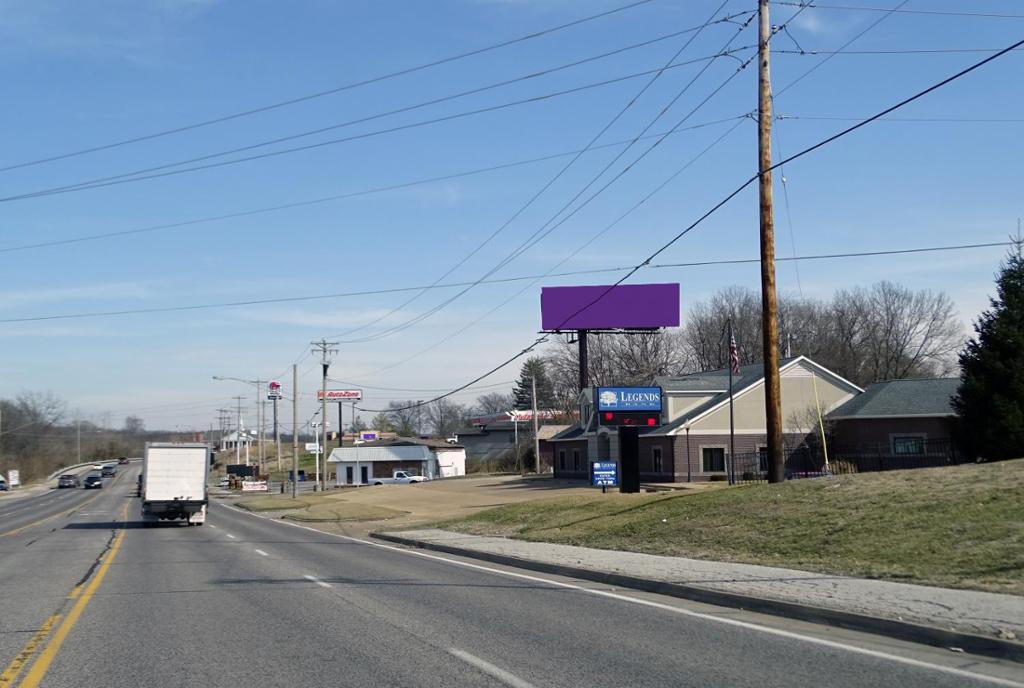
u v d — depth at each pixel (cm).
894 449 4322
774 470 2228
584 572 1692
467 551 2255
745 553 1716
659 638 1042
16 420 15775
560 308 6644
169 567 2019
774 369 2231
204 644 1060
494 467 10094
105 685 859
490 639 1052
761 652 951
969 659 903
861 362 7631
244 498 7462
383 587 1582
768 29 2188
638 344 8794
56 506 6475
